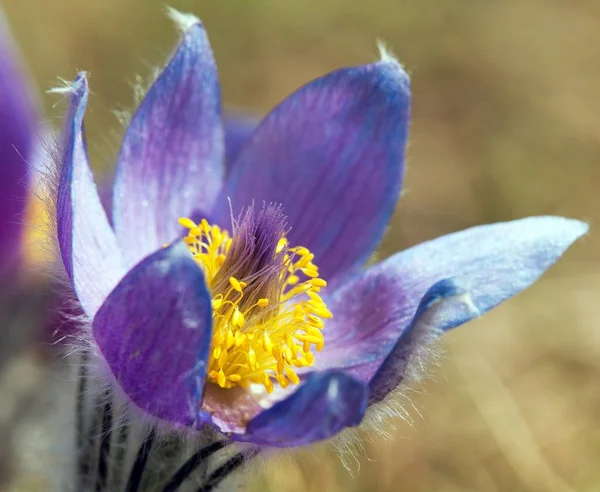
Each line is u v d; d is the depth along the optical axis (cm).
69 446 34
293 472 41
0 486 38
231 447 31
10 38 37
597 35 75
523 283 33
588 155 63
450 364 47
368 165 34
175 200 34
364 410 30
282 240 33
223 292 32
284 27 68
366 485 43
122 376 30
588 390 48
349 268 34
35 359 38
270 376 33
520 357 49
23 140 37
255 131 34
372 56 68
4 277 37
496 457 44
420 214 57
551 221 33
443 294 30
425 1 74
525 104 67
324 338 34
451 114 65
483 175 59
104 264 32
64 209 31
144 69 59
